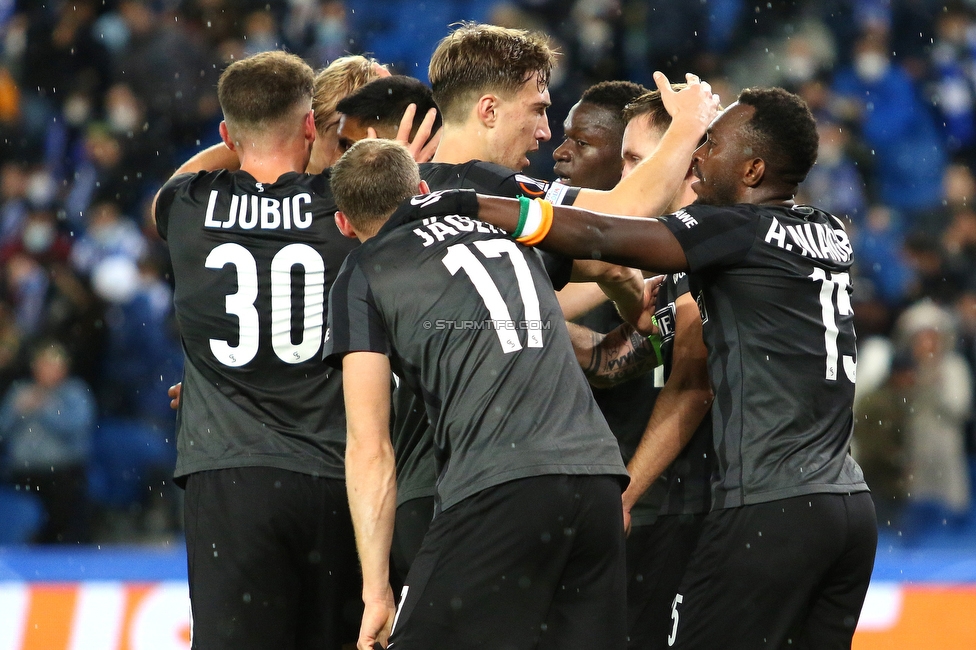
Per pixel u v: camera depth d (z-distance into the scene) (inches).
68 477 1153.4
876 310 1376.7
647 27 1582.2
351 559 506.3
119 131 1520.7
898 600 813.9
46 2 1605.6
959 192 1598.2
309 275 494.0
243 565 481.4
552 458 410.3
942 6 1733.5
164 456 1236.5
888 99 1654.8
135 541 1168.8
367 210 454.6
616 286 487.8
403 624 413.7
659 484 534.9
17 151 1515.7
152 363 1285.7
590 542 415.8
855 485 456.4
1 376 1259.2
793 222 463.2
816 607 464.4
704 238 445.1
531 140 514.9
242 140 513.3
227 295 491.5
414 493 495.2
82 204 1475.1
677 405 502.0
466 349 419.5
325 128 570.6
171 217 503.2
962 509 1175.6
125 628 812.6
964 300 1402.6
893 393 1195.3
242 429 489.7
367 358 427.5
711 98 499.8
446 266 429.1
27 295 1337.4
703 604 457.1
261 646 482.9
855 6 1720.0
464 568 408.2
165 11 1600.6
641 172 478.3
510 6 1620.3
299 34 1644.9
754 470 449.4
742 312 454.0
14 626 805.9
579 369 436.8
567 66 1560.0
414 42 1701.5
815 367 452.4
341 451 498.0
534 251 449.7
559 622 416.8
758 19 1700.3
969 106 1700.3
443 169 491.8
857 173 1594.5
